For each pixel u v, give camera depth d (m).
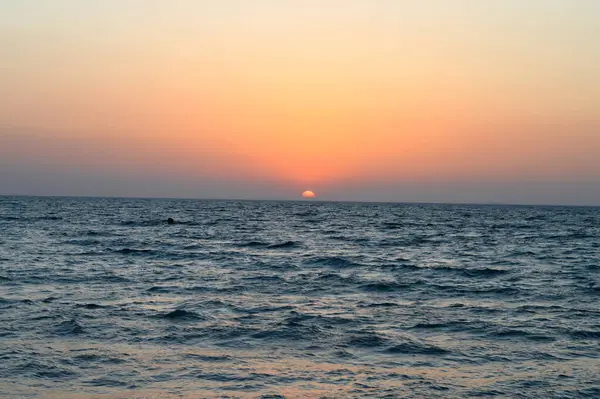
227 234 60.97
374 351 14.73
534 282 27.22
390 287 25.11
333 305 20.84
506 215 153.12
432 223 96.19
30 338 15.39
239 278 27.52
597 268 33.28
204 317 18.27
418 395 11.66
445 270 31.38
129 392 11.59
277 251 42.38
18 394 11.41
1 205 153.75
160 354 14.20
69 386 11.88
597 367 13.62
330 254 40.38
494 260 37.62
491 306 20.97
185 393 11.56
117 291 23.23
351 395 11.62
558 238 61.34
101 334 15.95
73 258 34.78
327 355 14.33
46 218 86.44
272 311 19.47
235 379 12.44
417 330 17.02
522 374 13.05
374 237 59.41
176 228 69.94
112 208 151.12
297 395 11.56
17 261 32.44
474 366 13.61
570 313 19.75
